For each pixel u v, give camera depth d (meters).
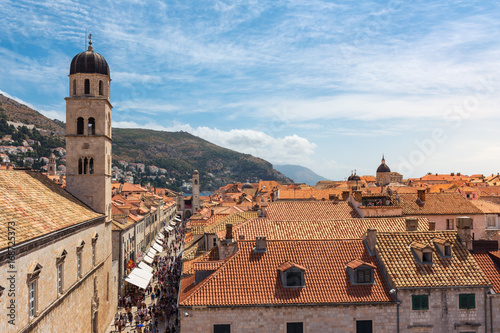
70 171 54.22
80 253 41.62
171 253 112.69
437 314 32.03
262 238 35.62
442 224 63.12
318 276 33.59
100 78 55.75
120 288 70.06
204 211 127.25
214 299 31.02
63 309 35.72
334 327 31.45
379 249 35.72
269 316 31.08
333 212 60.19
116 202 102.12
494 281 34.28
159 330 51.31
